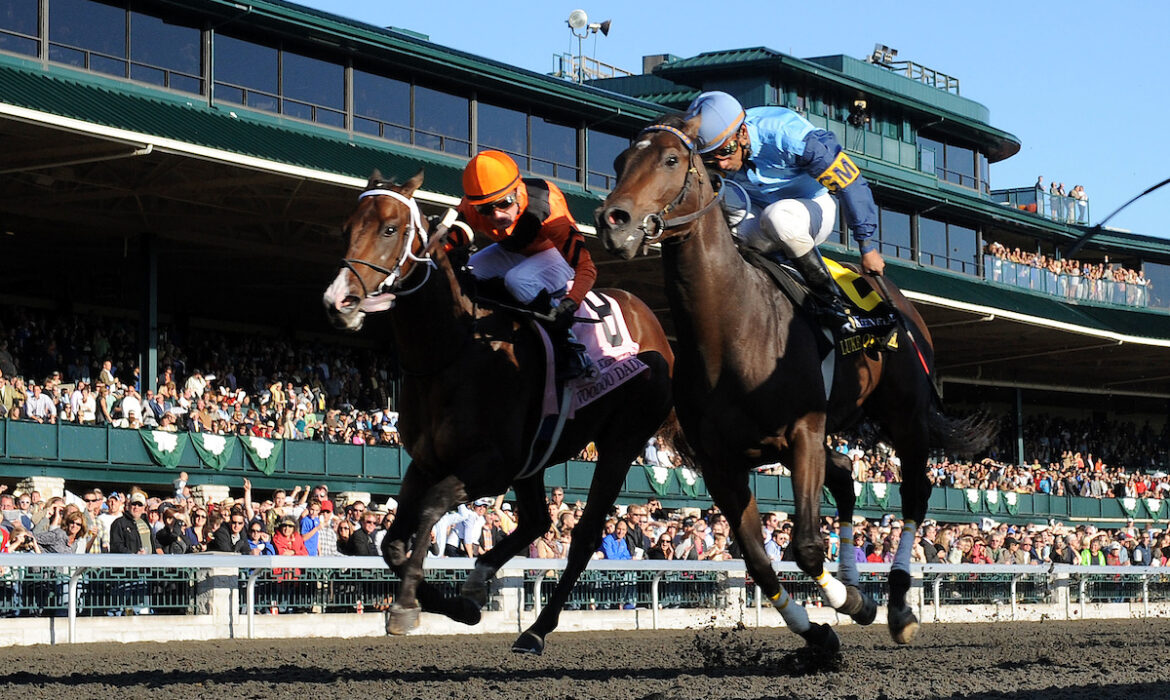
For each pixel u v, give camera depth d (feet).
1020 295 102.94
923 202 99.76
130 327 69.36
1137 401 132.05
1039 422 121.90
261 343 72.74
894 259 98.84
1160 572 65.46
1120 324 106.32
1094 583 63.41
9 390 54.95
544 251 19.92
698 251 17.51
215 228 68.28
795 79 101.35
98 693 17.58
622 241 16.78
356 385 76.74
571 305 19.58
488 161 19.24
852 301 19.42
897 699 15.60
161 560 33.47
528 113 79.82
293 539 40.06
